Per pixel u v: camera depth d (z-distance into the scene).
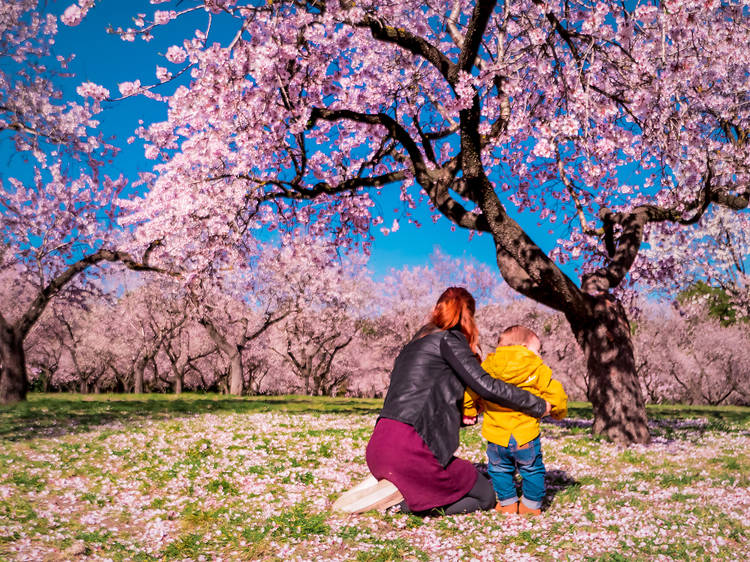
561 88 8.34
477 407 5.05
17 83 15.95
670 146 9.83
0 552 3.83
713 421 15.75
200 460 7.38
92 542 4.27
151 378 57.31
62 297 26.23
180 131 11.23
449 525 4.52
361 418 14.21
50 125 16.55
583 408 22.59
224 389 57.62
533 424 4.86
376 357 52.84
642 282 18.55
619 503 5.43
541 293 10.51
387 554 3.91
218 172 12.16
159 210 12.90
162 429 10.80
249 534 4.35
